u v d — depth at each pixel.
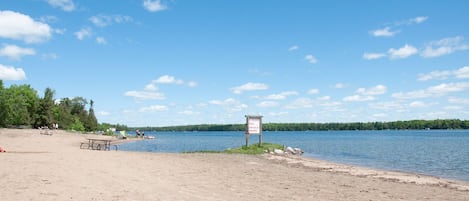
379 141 85.00
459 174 23.34
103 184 12.45
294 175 18.38
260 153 32.72
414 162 32.09
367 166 28.03
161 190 11.93
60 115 121.81
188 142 83.69
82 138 70.12
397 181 17.48
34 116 111.12
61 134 76.12
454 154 41.84
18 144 37.16
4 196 9.95
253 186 14.12
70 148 35.25
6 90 96.00
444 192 14.44
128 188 11.92
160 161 22.23
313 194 12.86
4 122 95.12
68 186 11.74
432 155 40.59
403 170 25.34
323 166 23.75
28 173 14.16
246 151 33.00
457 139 94.06
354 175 19.45
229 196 11.60
